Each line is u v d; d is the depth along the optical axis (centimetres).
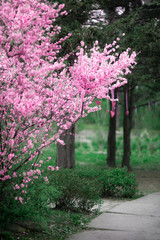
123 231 533
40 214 562
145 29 984
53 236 516
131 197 920
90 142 3306
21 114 507
